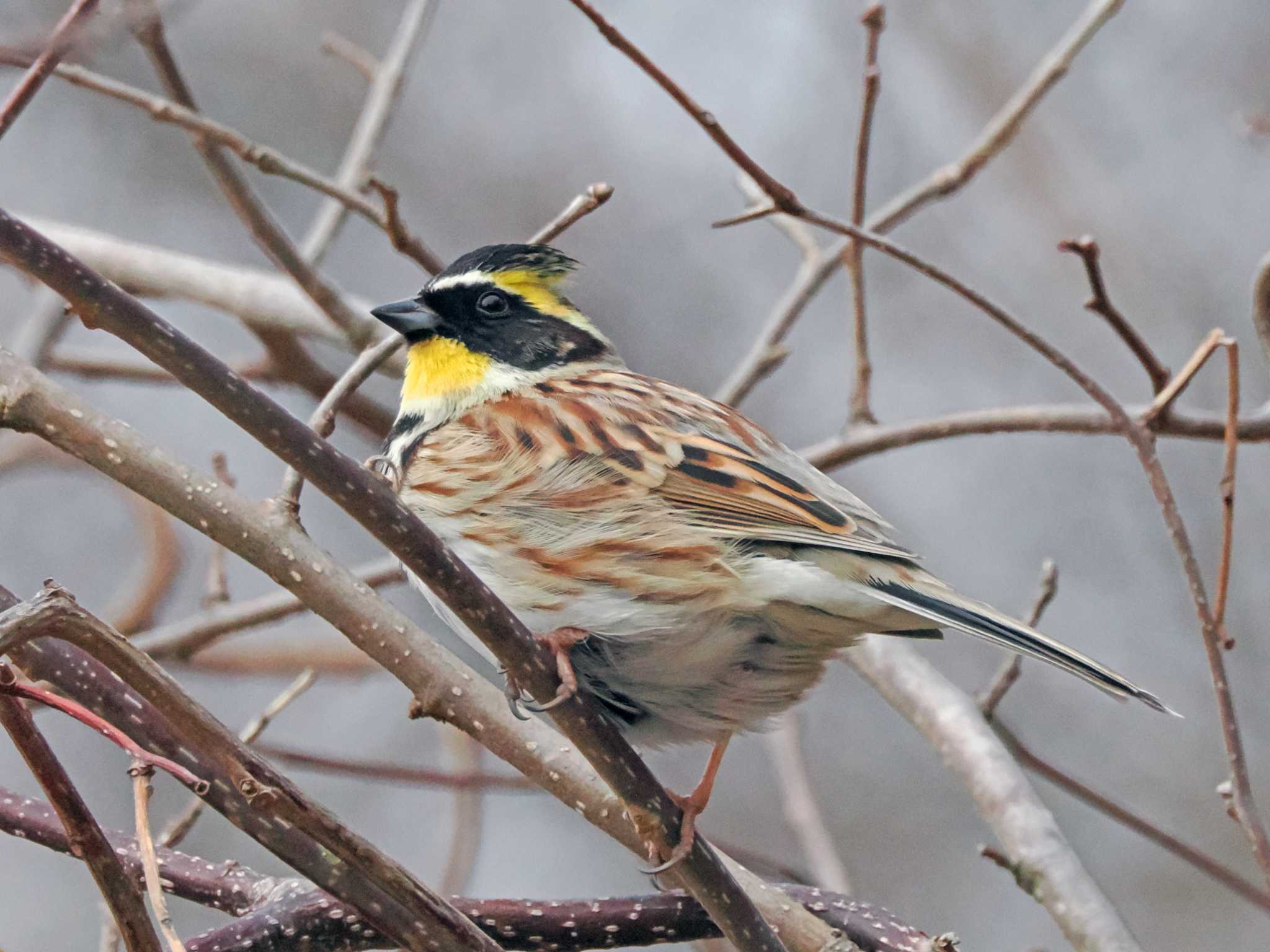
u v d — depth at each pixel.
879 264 17.25
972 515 16.55
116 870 5.22
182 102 10.05
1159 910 15.22
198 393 5.50
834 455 10.48
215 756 5.59
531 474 7.84
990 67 17.12
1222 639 7.52
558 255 9.42
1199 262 16.19
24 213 15.84
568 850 15.72
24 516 16.44
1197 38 17.12
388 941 6.87
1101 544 16.23
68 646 6.64
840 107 17.64
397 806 15.48
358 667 13.41
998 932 15.51
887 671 10.01
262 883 7.18
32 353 12.13
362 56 12.50
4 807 6.78
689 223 17.50
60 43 6.52
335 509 16.12
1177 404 12.00
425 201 17.42
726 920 6.53
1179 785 15.52
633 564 7.59
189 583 15.50
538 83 18.05
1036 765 9.97
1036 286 16.56
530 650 6.11
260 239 11.01
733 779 15.87
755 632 7.57
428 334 9.04
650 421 8.16
